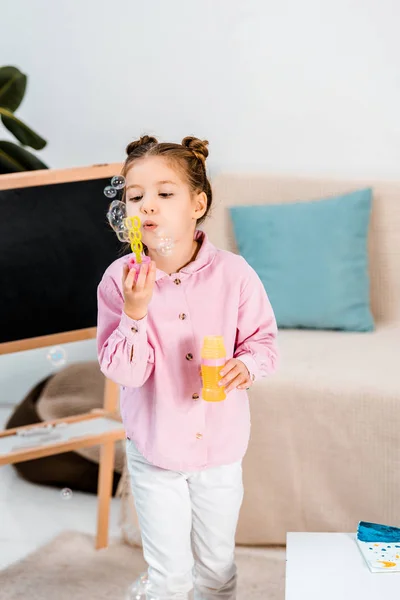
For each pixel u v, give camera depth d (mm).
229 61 3023
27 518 2449
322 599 1359
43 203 2246
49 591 2018
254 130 3062
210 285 1629
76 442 2186
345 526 2191
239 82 3033
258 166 3088
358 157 3018
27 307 2268
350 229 2697
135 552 2227
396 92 2947
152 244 1559
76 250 2293
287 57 2984
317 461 2189
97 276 2320
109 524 2395
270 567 2113
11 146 2721
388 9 2895
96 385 2834
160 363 1602
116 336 1550
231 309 1632
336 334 2641
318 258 2678
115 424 2266
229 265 1646
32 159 2734
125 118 3135
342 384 2164
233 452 1627
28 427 2256
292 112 3023
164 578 1618
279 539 2238
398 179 2818
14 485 2674
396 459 2129
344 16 2924
